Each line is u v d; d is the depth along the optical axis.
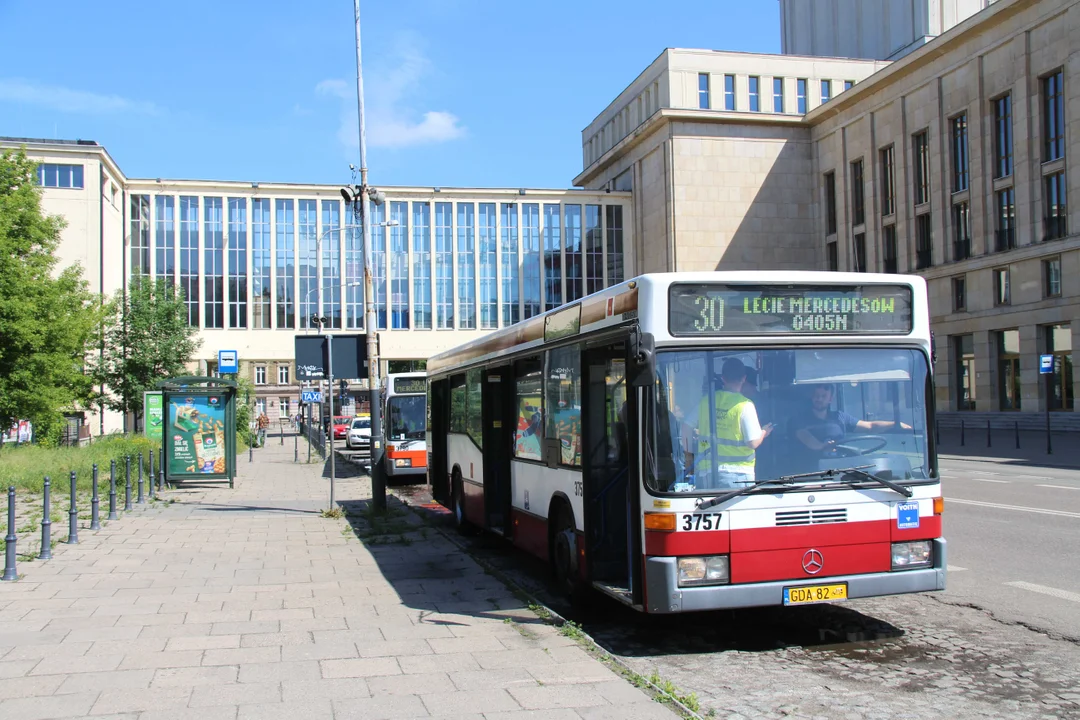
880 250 56.62
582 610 8.36
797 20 80.81
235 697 5.52
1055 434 37.50
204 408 22.36
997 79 46.16
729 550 6.48
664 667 6.47
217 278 71.62
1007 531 11.96
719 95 67.38
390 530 13.90
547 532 9.26
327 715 5.16
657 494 6.47
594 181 82.88
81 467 21.16
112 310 38.81
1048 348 42.94
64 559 11.05
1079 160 40.84
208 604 8.44
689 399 6.65
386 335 74.00
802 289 6.93
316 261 73.25
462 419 13.55
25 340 25.58
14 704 5.39
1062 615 7.64
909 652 6.73
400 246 74.62
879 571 6.74
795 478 6.64
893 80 54.69
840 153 61.72
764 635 7.37
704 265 65.38
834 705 5.56
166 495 20.00
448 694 5.54
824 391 6.88
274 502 18.58
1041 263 43.00
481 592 9.06
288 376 73.44
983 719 5.28
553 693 5.54
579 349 8.27
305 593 9.01
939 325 49.75
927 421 7.06
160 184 70.50
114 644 6.88
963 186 49.16
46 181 53.56
